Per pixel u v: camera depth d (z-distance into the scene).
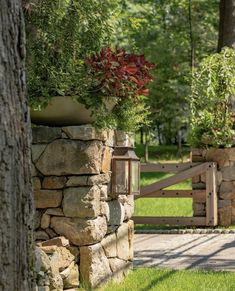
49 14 6.41
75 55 6.52
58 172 6.23
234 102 12.91
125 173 6.65
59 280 5.68
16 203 3.17
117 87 6.32
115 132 6.79
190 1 24.34
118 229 6.92
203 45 26.38
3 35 3.13
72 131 6.20
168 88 26.50
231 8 13.66
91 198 6.16
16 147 3.18
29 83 6.18
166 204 15.81
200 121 12.40
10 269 3.15
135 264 8.18
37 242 6.16
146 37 26.56
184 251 9.37
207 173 11.98
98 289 6.26
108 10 7.10
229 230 11.55
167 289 6.39
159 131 32.12
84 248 6.19
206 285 6.64
